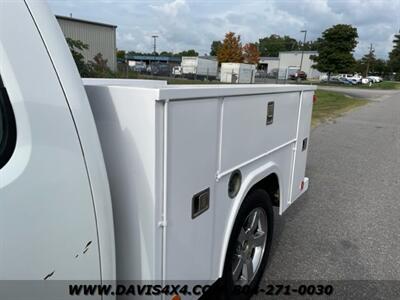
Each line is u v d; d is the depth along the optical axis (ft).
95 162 4.12
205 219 6.07
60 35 3.93
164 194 4.81
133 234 4.89
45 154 3.66
